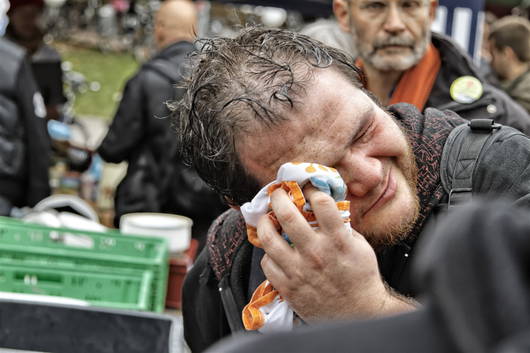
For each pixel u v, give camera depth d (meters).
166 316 1.83
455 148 1.39
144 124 3.90
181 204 3.85
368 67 2.76
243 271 1.54
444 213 1.34
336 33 3.38
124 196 3.91
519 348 0.40
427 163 1.38
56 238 2.94
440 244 0.44
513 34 5.05
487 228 0.43
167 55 3.94
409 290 1.36
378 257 1.38
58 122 5.45
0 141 3.54
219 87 1.33
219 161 1.35
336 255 1.20
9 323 1.84
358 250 1.20
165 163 3.87
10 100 3.58
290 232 1.21
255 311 1.33
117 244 2.96
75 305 1.86
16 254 2.68
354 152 1.26
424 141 1.41
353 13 2.73
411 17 2.61
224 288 1.54
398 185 1.30
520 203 1.28
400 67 2.62
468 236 0.43
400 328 0.46
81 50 17.75
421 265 0.45
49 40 18.03
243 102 1.28
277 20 10.34
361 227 1.29
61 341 1.84
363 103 1.27
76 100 12.49
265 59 1.31
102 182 5.24
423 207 1.35
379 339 0.45
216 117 1.32
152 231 3.16
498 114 2.41
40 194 3.71
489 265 0.42
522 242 0.43
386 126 1.28
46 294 2.59
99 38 18.42
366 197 1.28
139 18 17.84
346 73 1.33
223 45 1.40
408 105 1.52
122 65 16.67
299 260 1.22
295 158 1.26
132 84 3.89
